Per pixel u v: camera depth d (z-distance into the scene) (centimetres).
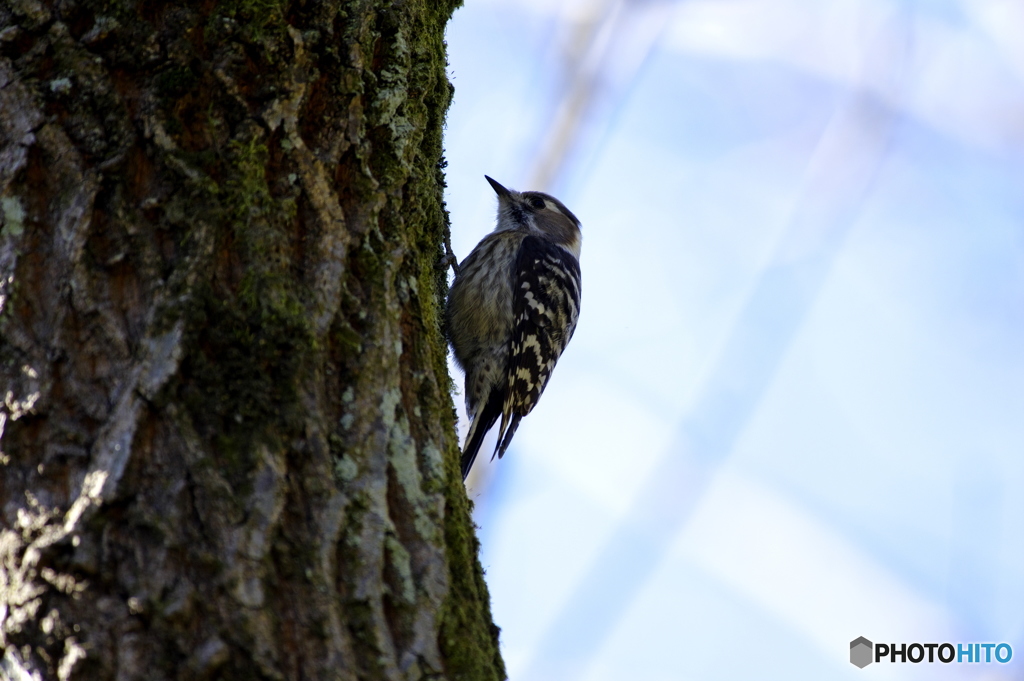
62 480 479
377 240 623
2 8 579
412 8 724
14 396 496
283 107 598
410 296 634
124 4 586
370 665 492
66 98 560
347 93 643
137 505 471
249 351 527
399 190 657
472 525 627
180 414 495
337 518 516
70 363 503
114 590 454
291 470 514
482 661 540
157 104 566
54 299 517
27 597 456
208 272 534
